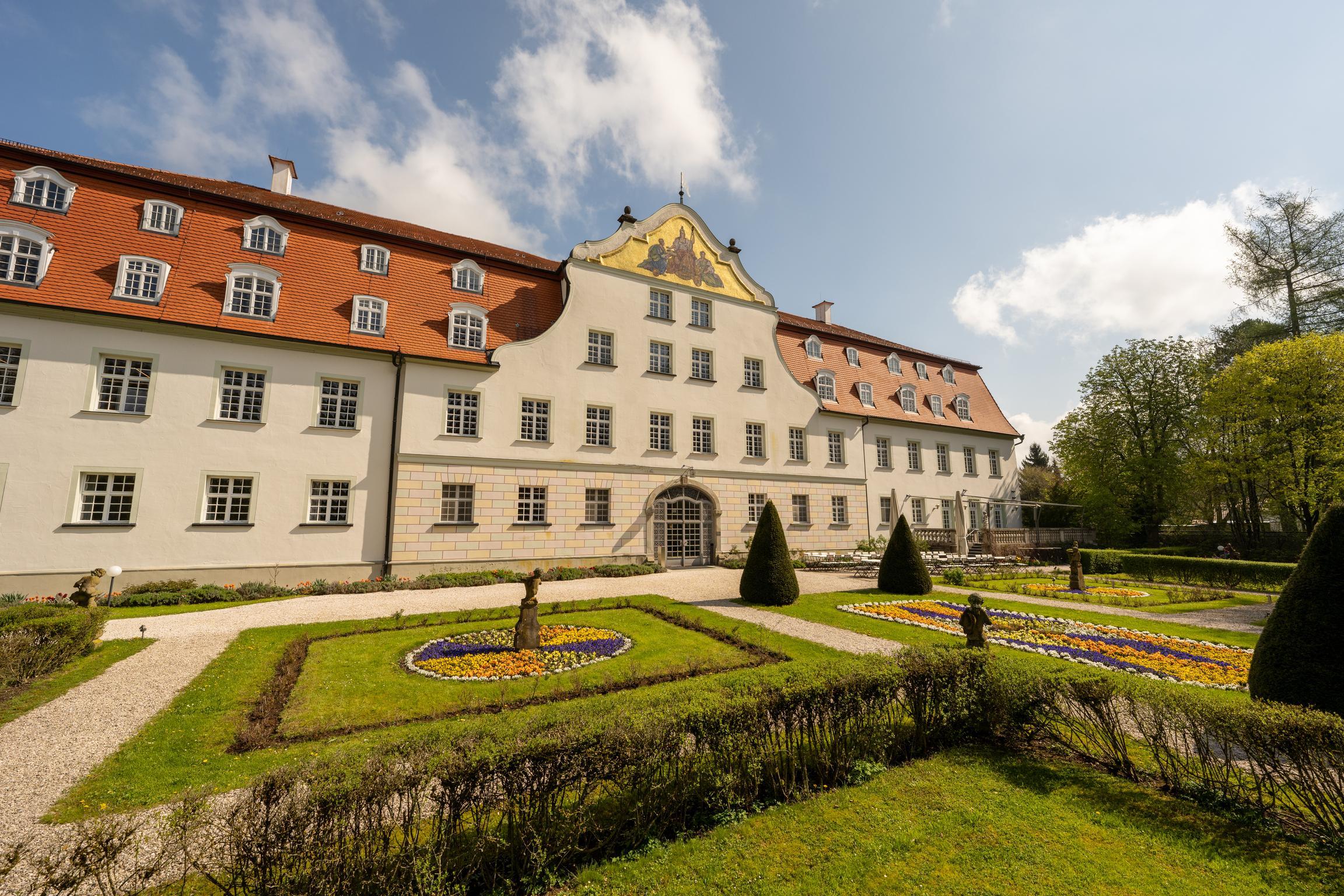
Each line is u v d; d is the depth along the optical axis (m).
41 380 17.02
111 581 17.06
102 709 8.12
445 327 23.41
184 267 19.83
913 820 5.07
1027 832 4.86
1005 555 32.44
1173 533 38.56
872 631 13.27
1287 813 5.04
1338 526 7.34
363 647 11.48
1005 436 41.50
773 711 5.51
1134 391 37.28
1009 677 6.70
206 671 9.73
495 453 22.97
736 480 28.73
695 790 5.00
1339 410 27.69
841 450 33.00
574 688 8.95
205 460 18.67
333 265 22.81
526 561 23.00
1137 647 11.62
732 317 30.06
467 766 3.99
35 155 19.25
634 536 25.45
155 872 3.73
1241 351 37.66
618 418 25.84
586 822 4.59
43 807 5.49
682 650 11.41
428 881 3.78
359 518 20.69
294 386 20.27
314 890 3.52
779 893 4.09
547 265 29.98
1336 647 6.98
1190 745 6.39
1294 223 34.81
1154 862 4.45
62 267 17.94
